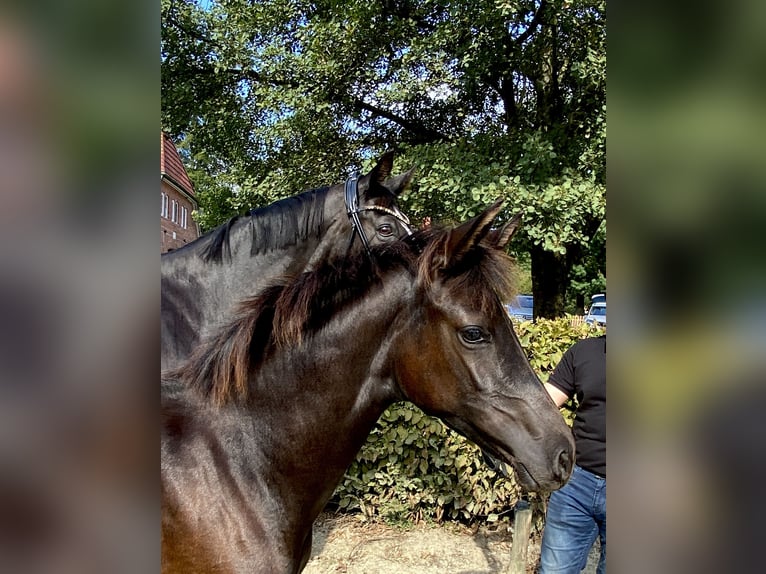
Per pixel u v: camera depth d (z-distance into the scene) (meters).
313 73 7.27
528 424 1.46
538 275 8.96
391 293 1.52
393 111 8.53
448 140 8.32
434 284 1.47
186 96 8.34
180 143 9.54
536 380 1.51
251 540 1.41
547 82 7.43
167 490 1.36
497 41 6.36
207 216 9.88
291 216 3.12
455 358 1.46
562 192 5.85
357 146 8.73
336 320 1.52
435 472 4.17
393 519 4.22
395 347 1.53
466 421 1.52
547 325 4.06
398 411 4.00
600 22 6.20
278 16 8.06
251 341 1.52
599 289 19.36
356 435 1.56
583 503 2.30
